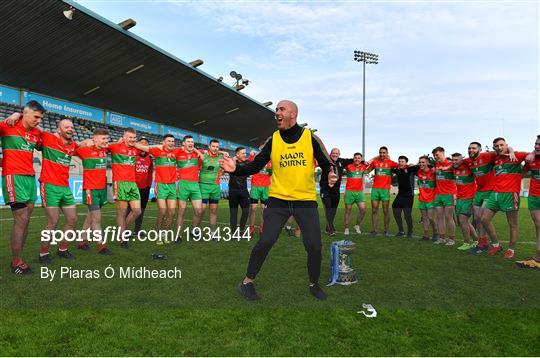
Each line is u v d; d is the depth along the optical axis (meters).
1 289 2.53
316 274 2.60
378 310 2.43
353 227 7.21
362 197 6.44
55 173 3.79
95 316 2.24
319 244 2.62
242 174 2.93
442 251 4.16
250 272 2.50
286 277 2.88
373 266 3.13
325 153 2.75
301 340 2.02
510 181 4.57
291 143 2.73
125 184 4.78
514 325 2.25
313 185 2.76
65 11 14.52
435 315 2.38
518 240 6.36
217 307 2.38
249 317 2.28
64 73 18.78
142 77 21.28
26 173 3.41
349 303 2.48
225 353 1.87
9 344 1.93
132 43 18.23
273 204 2.70
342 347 1.95
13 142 3.39
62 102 21.20
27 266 2.93
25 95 19.28
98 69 19.27
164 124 28.97
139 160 6.21
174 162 5.53
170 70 21.55
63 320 2.19
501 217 10.82
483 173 5.12
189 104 26.67
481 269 3.36
